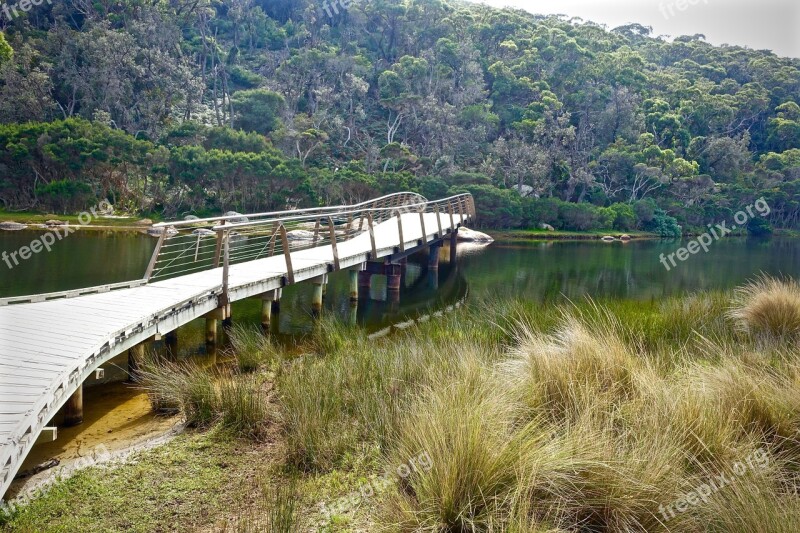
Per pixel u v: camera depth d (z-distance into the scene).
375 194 32.28
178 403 4.88
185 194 30.31
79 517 3.22
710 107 52.62
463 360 4.46
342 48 55.31
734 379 3.80
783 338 5.80
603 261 21.05
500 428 3.09
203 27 51.94
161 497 3.44
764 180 46.00
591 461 2.82
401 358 5.39
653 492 2.73
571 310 7.34
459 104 47.12
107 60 37.06
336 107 48.78
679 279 16.05
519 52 54.91
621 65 54.38
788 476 3.06
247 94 42.88
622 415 3.49
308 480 3.61
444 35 55.59
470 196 21.45
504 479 2.78
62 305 6.30
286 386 4.95
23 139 27.08
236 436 4.30
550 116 43.59
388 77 46.91
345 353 5.88
